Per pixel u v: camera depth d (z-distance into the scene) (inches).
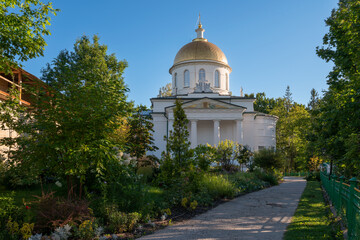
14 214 299.1
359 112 446.9
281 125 2348.7
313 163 1622.8
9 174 476.7
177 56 2074.3
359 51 455.2
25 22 369.4
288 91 2667.3
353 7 435.8
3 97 611.2
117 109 383.6
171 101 1847.9
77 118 334.3
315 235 307.6
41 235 268.5
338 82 579.2
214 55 2020.2
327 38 610.9
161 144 1791.3
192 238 305.1
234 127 1818.4
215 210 468.1
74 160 343.6
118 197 376.2
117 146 385.7
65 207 305.3
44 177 518.6
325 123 593.3
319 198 619.2
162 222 375.9
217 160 960.9
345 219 336.5
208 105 1695.4
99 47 1279.5
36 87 371.2
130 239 300.4
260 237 307.6
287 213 446.0
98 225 321.1
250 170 1123.9
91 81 399.9
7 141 366.9
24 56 383.6
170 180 535.2
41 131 364.5
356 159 462.9
